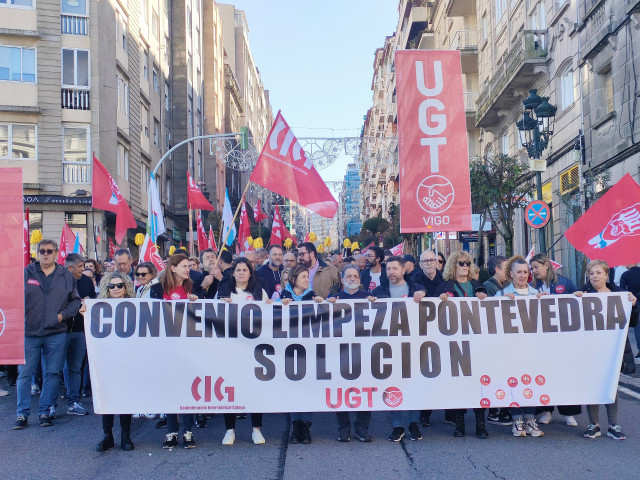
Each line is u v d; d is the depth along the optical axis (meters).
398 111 8.46
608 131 17.67
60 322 7.61
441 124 8.44
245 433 7.08
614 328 6.69
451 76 8.49
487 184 18.86
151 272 7.47
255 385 6.54
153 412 6.43
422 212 8.38
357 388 6.58
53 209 25.44
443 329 6.67
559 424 7.23
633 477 5.23
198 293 8.03
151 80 35.59
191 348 6.54
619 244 7.44
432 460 5.82
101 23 26.67
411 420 6.64
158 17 37.97
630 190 7.43
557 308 6.71
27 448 6.47
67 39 26.02
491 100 25.48
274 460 5.92
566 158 20.94
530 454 5.95
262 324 6.61
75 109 25.97
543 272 7.38
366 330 6.64
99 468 5.74
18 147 25.22
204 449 6.36
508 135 26.16
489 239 31.84
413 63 8.45
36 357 7.53
